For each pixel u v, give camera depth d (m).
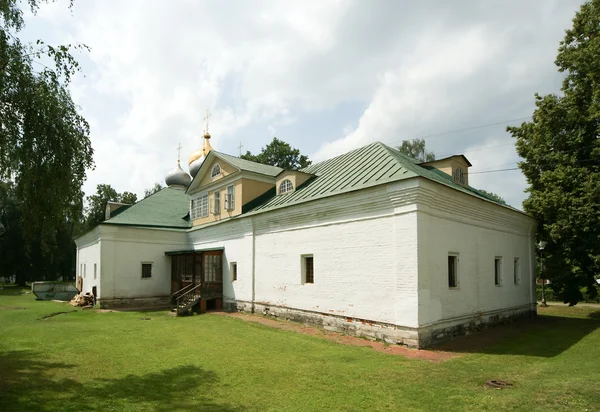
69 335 13.35
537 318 18.55
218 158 23.84
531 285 19.25
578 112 18.27
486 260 15.41
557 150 19.28
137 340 12.46
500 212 16.42
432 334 11.77
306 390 7.46
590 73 17.23
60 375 8.50
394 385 7.75
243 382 7.97
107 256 23.19
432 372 8.71
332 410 6.45
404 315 11.65
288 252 16.72
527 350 11.30
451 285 13.36
